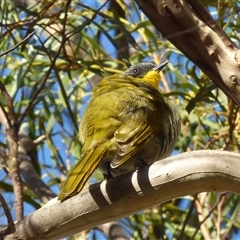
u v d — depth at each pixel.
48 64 10.99
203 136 11.05
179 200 12.07
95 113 7.58
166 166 6.11
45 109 11.37
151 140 7.65
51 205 6.38
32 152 11.64
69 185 6.27
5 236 6.34
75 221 6.33
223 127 10.44
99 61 10.99
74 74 11.21
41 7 10.98
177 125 8.22
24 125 12.42
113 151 7.17
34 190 10.58
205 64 6.75
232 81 6.62
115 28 11.79
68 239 10.63
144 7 6.71
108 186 6.27
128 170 7.89
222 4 9.38
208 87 9.26
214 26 6.71
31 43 11.15
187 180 6.02
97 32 11.95
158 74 9.85
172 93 10.05
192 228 11.26
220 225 10.95
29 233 6.36
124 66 11.80
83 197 6.32
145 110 7.57
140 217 11.38
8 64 11.55
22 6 10.59
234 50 6.68
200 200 11.01
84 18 10.83
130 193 6.21
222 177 5.91
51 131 12.19
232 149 10.57
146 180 6.14
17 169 9.18
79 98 12.08
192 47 6.71
